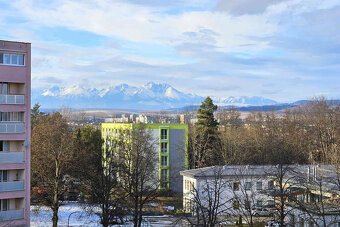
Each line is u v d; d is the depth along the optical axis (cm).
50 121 9525
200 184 7000
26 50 5397
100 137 10950
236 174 6306
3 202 5247
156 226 6175
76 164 6581
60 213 7112
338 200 4966
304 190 4994
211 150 9731
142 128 8644
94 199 6212
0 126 5219
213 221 4759
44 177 6406
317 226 4175
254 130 12038
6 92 5394
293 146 10188
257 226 6028
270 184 6300
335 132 10906
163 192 7781
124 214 5475
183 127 10138
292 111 16700
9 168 5219
